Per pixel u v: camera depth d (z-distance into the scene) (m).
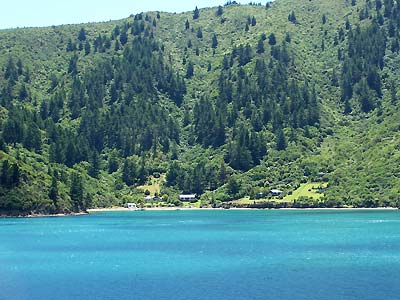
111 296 105.50
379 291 107.25
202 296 104.50
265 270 127.75
